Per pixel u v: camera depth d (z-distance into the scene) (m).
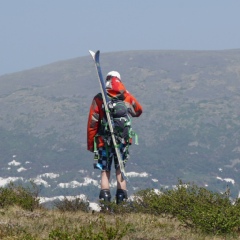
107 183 30.78
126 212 30.61
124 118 30.30
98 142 30.56
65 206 32.31
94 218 27.89
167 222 28.52
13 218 27.14
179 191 31.48
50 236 21.59
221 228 26.56
